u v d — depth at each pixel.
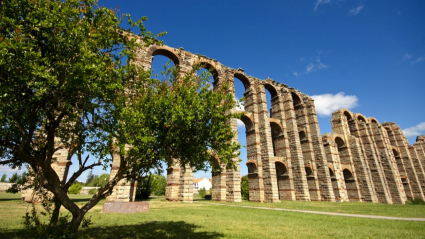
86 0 9.15
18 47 6.70
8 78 7.16
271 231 12.22
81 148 9.55
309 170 46.44
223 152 10.47
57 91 7.95
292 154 45.66
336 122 59.66
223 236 10.80
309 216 19.44
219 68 41.72
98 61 8.14
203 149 10.83
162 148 9.92
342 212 23.55
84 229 11.52
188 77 11.57
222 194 35.28
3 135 7.86
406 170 71.56
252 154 40.03
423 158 74.94
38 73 6.79
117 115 9.36
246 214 19.94
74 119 8.84
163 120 10.19
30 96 7.55
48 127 8.77
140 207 20.19
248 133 42.16
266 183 38.84
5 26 7.56
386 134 71.50
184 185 31.91
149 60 32.56
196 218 16.66
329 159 50.50
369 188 51.59
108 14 9.57
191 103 10.34
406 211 25.48
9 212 16.33
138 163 9.88
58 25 7.75
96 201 9.48
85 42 8.20
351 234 11.75
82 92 8.60
